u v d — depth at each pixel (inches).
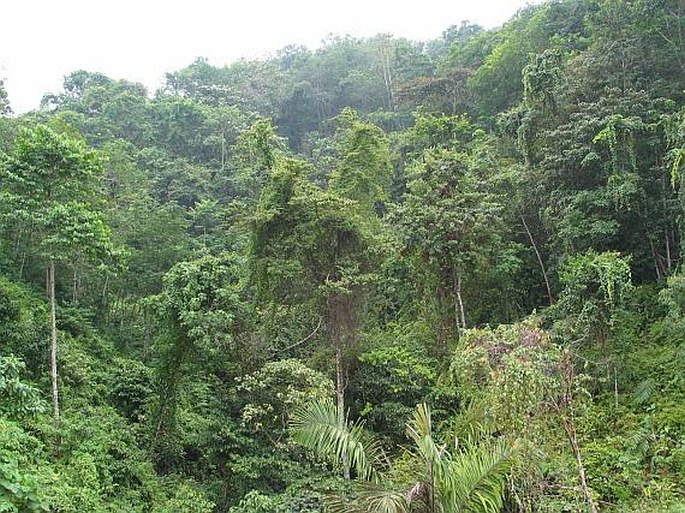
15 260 889.5
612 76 826.8
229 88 2160.4
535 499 366.9
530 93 839.1
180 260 1093.8
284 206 677.3
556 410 355.6
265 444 636.1
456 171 714.2
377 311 775.7
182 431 685.3
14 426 414.6
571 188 785.6
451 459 274.2
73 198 622.2
